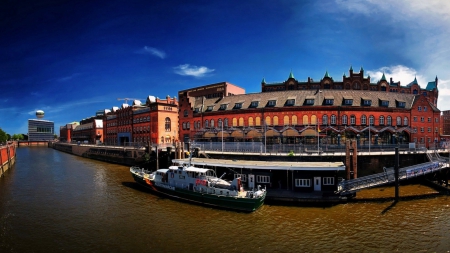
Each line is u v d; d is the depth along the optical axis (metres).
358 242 19.45
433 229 21.50
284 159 37.72
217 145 45.78
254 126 55.09
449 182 34.41
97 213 26.42
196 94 79.69
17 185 39.69
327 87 69.12
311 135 48.97
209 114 62.00
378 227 21.92
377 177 30.05
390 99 53.72
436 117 54.19
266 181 31.69
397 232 21.02
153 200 30.78
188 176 30.86
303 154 37.44
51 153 106.94
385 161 37.75
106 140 106.44
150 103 75.69
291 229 21.73
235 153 41.19
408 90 75.94
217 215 25.39
